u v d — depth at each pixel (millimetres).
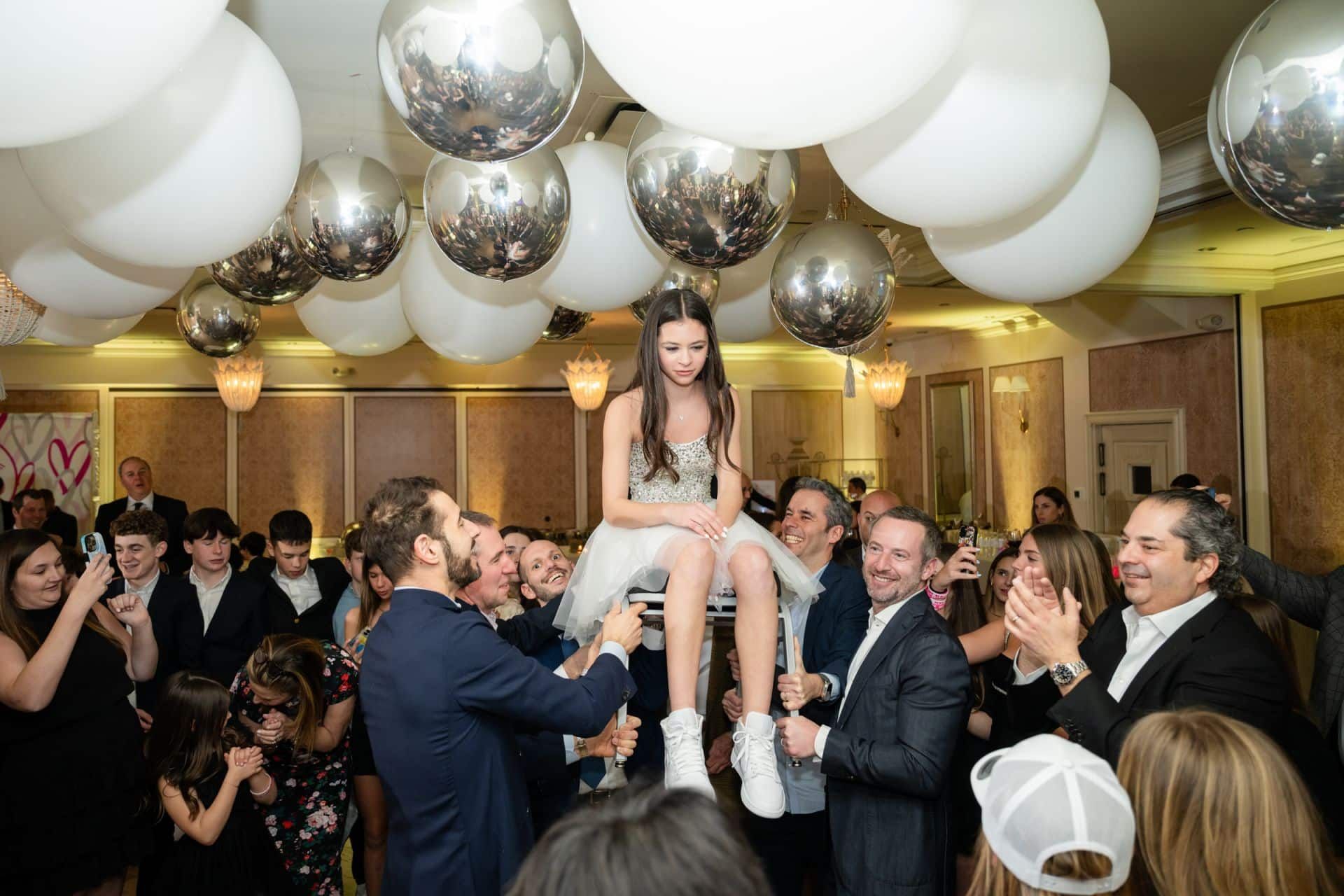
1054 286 2645
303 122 4258
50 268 2758
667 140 2348
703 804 962
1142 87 4164
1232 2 3365
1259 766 1258
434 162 2732
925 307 9266
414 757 1995
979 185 2016
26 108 1359
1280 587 3033
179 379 11086
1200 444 7926
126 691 2986
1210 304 7730
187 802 2703
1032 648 2035
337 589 4469
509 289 3570
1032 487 10000
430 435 11891
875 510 4742
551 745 2572
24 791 2723
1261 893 1212
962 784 2855
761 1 1284
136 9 1343
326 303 4004
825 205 5656
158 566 3990
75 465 10750
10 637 2771
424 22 1901
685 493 2303
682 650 2076
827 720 2709
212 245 2205
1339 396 6730
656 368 2264
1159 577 2176
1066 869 1139
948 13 1386
